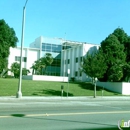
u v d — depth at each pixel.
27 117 10.60
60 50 71.31
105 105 18.30
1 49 39.75
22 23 24.83
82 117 11.12
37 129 8.11
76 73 60.19
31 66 67.75
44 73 66.75
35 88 33.03
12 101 19.98
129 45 46.56
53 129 8.20
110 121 10.19
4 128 8.11
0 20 42.47
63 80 51.25
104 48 43.62
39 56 69.31
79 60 59.03
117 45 43.09
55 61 70.12
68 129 8.27
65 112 12.70
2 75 54.91
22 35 24.70
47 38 70.19
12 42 46.62
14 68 58.09
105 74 40.31
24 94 28.00
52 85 36.88
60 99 23.73
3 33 41.72
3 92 28.12
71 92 32.88
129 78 40.12
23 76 52.34
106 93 34.94
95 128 8.55
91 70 29.06
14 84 34.28
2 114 11.29
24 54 67.50
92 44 62.69
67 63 66.06
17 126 8.52
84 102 20.70
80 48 59.16
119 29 48.38
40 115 11.30
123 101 23.91
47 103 18.16
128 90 37.00
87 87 38.44
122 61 40.38
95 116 11.57
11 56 64.81
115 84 38.00
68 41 73.62
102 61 30.00
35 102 19.03
